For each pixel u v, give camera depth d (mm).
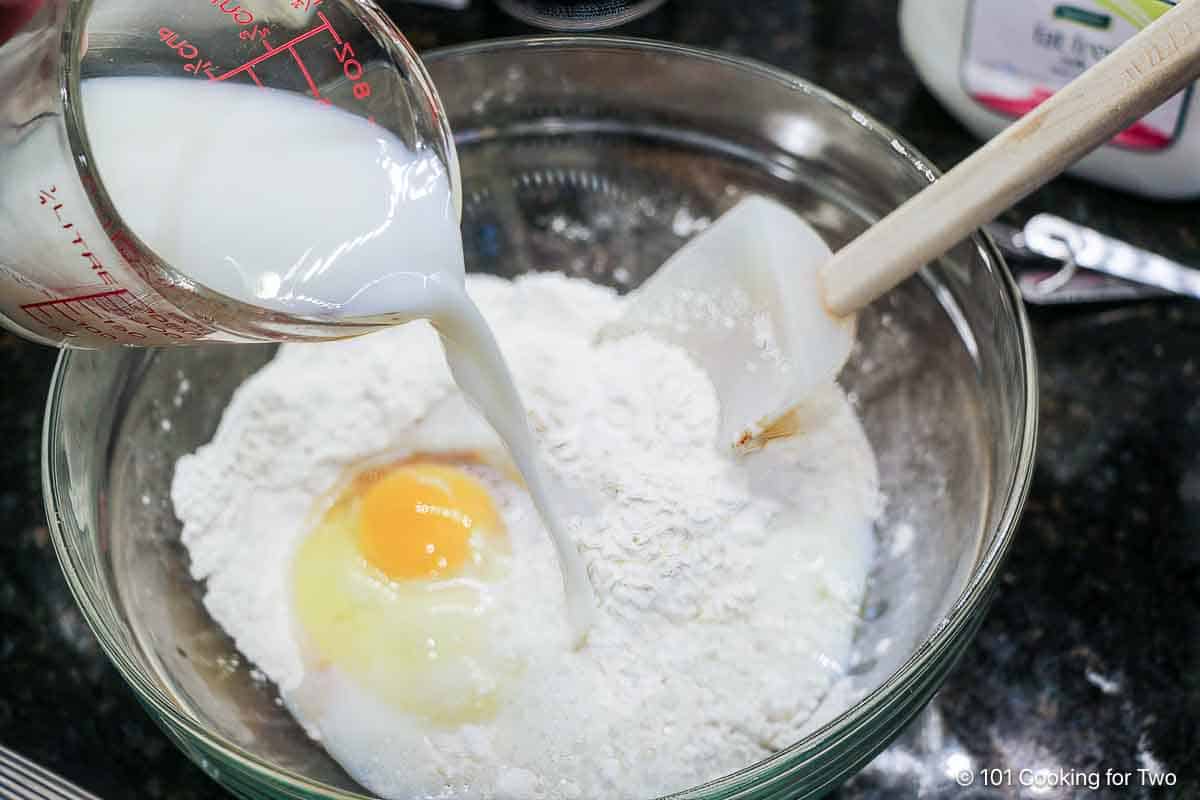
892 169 520
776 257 505
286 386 524
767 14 673
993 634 509
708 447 506
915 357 534
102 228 370
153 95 413
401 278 430
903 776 486
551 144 577
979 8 567
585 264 587
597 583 486
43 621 526
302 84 436
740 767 463
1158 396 557
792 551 495
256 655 489
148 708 441
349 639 489
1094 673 500
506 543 505
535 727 465
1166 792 476
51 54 367
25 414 575
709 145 566
